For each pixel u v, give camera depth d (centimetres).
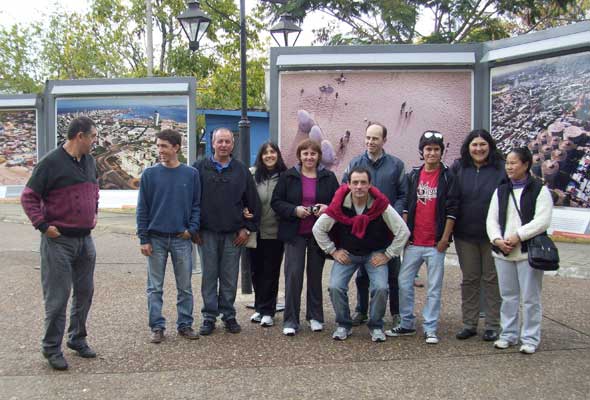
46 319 438
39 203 434
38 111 820
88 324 556
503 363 448
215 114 1775
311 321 541
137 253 977
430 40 2039
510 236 468
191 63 2536
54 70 2820
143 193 507
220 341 507
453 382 411
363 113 669
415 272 517
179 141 511
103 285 720
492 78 655
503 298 486
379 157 546
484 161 507
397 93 665
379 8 2073
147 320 569
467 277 511
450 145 662
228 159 533
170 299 651
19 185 830
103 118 799
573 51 609
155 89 778
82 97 798
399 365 446
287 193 524
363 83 668
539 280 473
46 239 438
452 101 660
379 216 500
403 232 494
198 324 562
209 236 526
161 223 505
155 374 430
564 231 645
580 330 532
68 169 438
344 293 513
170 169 510
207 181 523
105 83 789
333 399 385
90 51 2747
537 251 449
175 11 2592
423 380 416
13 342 502
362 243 500
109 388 404
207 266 527
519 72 644
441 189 502
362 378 420
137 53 2758
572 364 445
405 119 665
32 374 430
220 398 387
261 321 554
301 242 524
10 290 687
